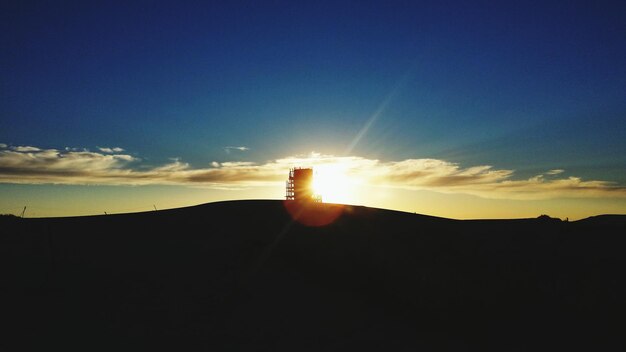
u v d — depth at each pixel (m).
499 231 23.86
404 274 15.02
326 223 18.86
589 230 25.89
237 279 15.97
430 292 14.48
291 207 22.53
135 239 21.33
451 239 17.38
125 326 12.81
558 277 16.70
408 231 17.70
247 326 13.20
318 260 16.94
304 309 14.35
